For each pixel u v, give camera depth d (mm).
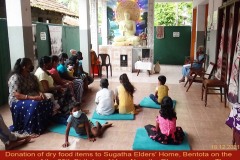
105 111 4582
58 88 4543
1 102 5305
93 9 9625
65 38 8227
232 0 5207
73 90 5121
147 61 9523
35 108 3770
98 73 8703
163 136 3439
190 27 12008
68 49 8523
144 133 3797
